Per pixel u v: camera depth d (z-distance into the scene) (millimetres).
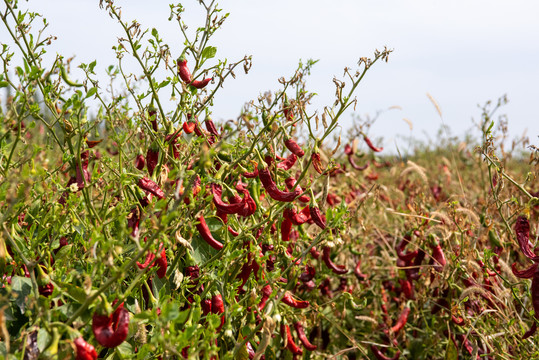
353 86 2443
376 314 3783
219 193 2477
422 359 3746
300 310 3277
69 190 2406
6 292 2096
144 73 2578
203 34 2668
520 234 2697
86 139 2525
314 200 2488
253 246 2531
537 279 2561
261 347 2168
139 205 2322
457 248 3434
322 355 3461
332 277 4012
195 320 2061
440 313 3576
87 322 1917
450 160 7312
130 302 2314
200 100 2711
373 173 5645
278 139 2807
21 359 1777
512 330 3088
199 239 2721
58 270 2119
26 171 1885
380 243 4285
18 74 2238
